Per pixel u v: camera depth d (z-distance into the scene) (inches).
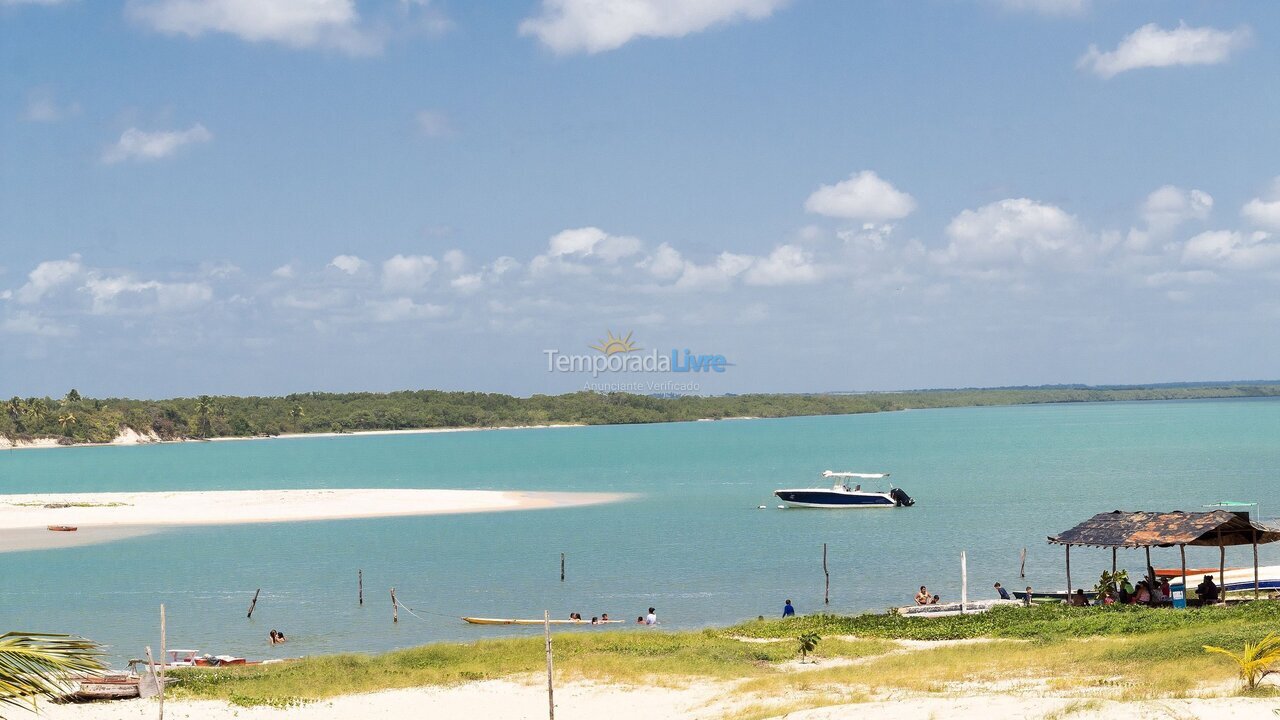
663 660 1272.1
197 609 1962.4
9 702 437.4
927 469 5182.1
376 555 2568.9
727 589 2112.5
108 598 2060.8
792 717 870.4
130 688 1146.7
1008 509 3380.9
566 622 1824.6
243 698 1119.6
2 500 3836.1
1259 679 826.2
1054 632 1294.3
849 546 2650.1
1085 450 6461.6
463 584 2188.7
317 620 1868.8
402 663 1332.4
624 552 2588.6
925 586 2106.3
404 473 5634.8
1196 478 4352.9
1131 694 816.9
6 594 2105.1
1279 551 2372.0
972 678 1030.4
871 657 1253.7
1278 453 5782.5
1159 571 1801.2
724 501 3777.1
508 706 1084.5
